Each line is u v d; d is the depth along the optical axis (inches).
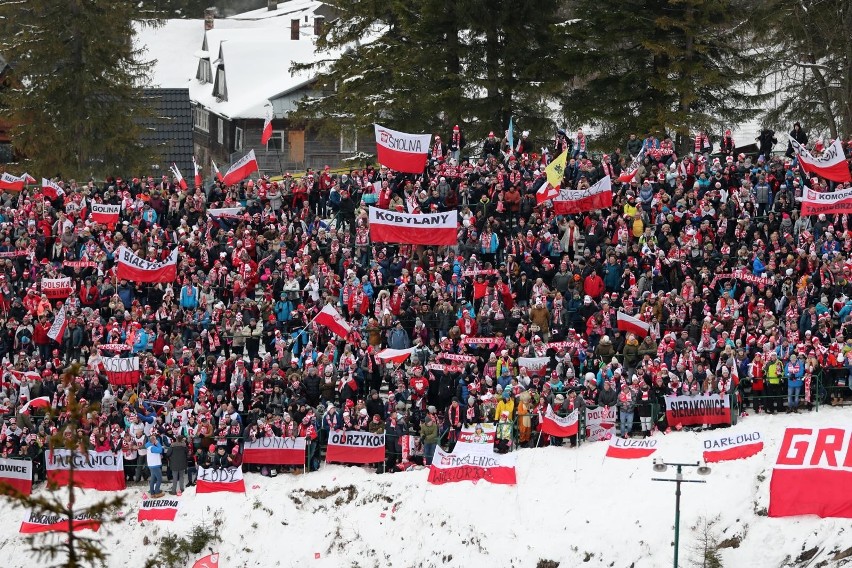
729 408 4323.3
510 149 5812.0
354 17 7012.8
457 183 5605.3
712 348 4542.3
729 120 6648.6
